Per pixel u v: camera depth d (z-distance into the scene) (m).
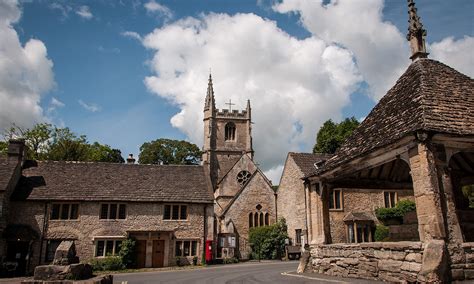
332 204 32.47
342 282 11.12
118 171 34.28
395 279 10.27
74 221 29.30
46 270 11.33
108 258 28.09
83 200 29.62
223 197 51.47
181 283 15.47
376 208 33.25
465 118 10.04
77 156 48.38
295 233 36.56
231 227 38.69
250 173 53.06
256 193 42.06
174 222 31.34
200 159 70.38
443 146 9.51
